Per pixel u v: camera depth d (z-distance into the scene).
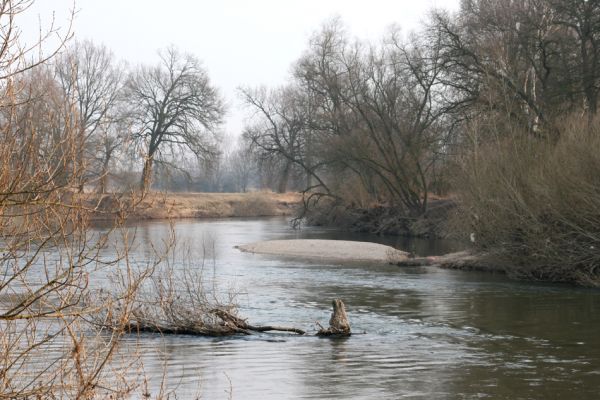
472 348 15.53
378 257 37.19
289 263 33.66
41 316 6.27
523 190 28.55
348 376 13.04
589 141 26.81
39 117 6.23
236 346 15.34
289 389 12.09
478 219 30.67
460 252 34.88
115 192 6.97
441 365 13.93
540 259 27.67
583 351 15.28
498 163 30.17
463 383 12.62
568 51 38.22
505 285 25.95
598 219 25.88
